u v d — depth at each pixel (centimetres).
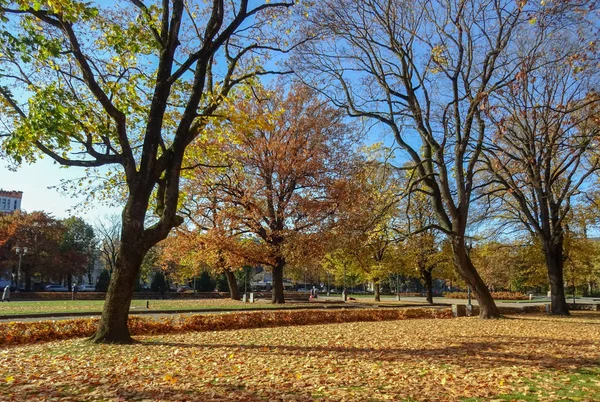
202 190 2880
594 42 1343
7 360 907
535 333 1453
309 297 4922
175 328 1600
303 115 3022
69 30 1022
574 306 3116
